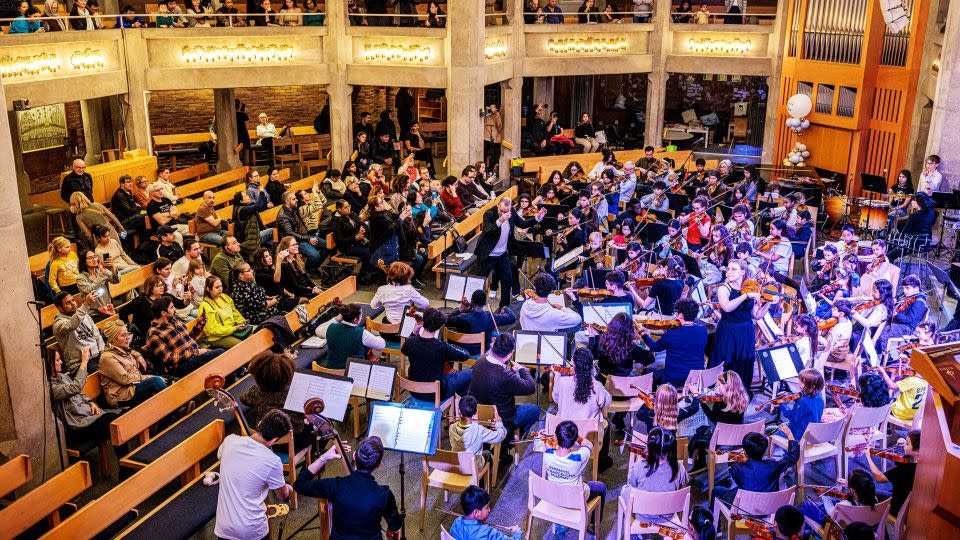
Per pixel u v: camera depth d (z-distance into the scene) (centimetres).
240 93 2631
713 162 2173
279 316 1042
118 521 718
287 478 827
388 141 2017
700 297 1086
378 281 1452
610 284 1059
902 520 678
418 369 873
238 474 630
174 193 1570
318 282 1461
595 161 2119
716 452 795
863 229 1681
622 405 880
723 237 1245
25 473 736
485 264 1275
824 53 1998
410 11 1991
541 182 1970
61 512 746
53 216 1675
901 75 1852
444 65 1958
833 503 716
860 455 898
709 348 1062
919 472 634
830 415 856
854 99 1936
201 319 1037
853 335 1070
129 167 1695
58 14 1677
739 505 689
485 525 629
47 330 1073
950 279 1219
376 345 924
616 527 788
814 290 1288
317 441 815
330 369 930
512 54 2108
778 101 2161
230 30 1850
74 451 844
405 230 1422
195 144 2358
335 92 2008
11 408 795
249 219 1398
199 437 781
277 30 1900
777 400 831
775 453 847
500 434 801
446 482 765
